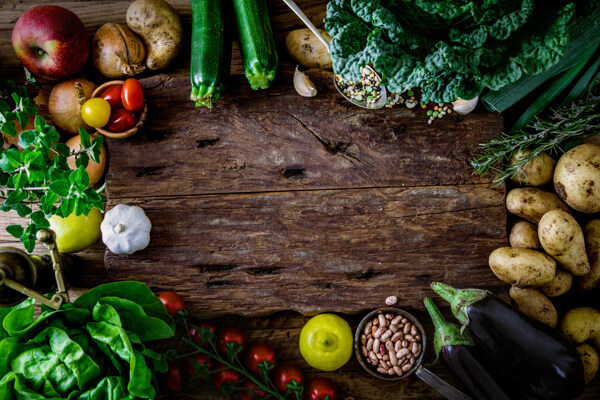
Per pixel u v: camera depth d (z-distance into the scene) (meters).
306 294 0.75
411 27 0.64
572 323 0.73
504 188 0.75
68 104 0.74
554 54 0.62
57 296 0.64
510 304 0.72
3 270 0.62
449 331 0.70
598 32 0.67
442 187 0.75
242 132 0.74
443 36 0.65
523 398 0.70
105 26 0.74
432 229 0.75
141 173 0.74
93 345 0.67
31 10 0.71
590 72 0.71
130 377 0.64
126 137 0.74
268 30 0.71
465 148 0.75
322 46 0.74
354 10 0.62
